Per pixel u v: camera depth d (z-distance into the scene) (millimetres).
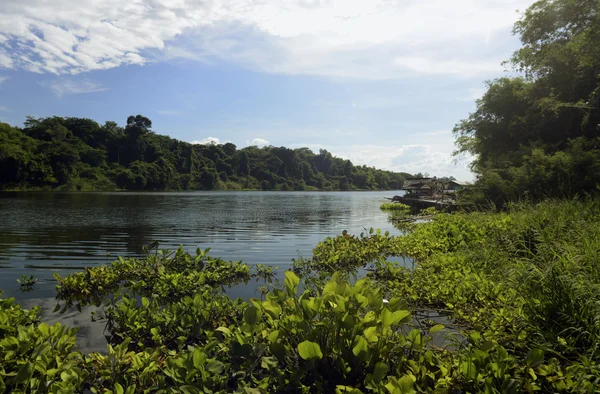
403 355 3412
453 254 8891
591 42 17609
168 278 7191
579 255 4789
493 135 22906
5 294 6996
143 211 27250
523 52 22281
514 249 7137
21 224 17719
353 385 3232
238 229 17484
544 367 3029
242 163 122500
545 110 19125
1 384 3074
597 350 3256
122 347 3861
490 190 17156
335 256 9844
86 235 14484
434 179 46375
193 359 3285
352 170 153125
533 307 4082
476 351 3061
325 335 3453
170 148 108438
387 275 8109
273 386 3217
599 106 16781
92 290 7289
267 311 3777
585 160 13656
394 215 27266
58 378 3367
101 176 79375
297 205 40906
